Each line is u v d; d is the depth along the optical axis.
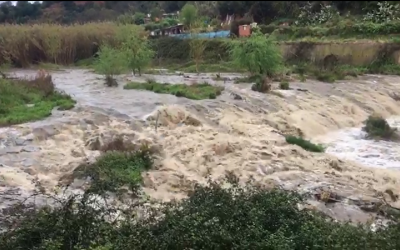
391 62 38.03
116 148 17.33
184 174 15.70
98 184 10.72
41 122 19.84
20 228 8.84
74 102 23.70
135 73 35.81
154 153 16.84
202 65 40.66
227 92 26.36
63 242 8.38
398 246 8.46
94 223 8.80
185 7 53.38
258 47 30.84
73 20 69.19
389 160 18.55
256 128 20.61
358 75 35.03
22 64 42.44
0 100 22.64
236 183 11.39
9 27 43.47
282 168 16.41
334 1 55.12
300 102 25.23
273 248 8.07
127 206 10.43
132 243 8.15
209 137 18.92
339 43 40.31
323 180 15.35
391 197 14.76
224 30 51.72
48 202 12.61
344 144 20.70
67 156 16.70
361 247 8.35
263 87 26.52
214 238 8.17
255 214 9.09
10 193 13.30
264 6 57.47
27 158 16.23
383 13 46.78
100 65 31.08
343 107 25.81
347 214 12.88
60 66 43.66
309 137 21.55
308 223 9.16
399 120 25.91
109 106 22.92
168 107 21.39
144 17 63.06
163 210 9.72
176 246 8.08
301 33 46.41
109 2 80.44
